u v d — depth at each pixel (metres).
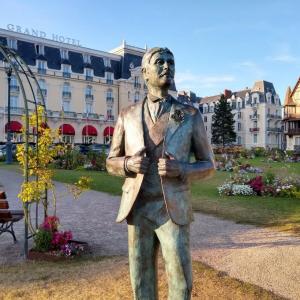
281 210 11.47
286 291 5.25
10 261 6.62
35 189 6.86
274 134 79.31
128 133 2.95
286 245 7.54
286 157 38.72
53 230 7.09
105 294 5.10
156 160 2.83
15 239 7.95
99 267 6.20
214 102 84.38
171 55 2.89
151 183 2.82
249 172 24.39
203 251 7.18
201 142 2.95
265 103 77.75
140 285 2.91
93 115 60.75
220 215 10.73
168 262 2.77
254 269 6.14
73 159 26.47
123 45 64.94
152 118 2.91
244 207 11.97
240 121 81.75
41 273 5.95
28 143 7.10
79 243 7.19
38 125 7.35
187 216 2.78
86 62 61.31
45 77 56.16
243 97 82.19
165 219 2.78
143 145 2.83
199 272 5.90
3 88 51.09
